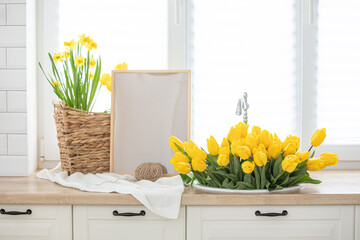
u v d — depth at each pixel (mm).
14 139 1832
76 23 1997
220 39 2006
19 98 1831
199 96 2012
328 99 2025
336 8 2006
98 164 1748
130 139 1744
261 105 2014
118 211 1438
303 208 1435
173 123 1743
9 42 1825
